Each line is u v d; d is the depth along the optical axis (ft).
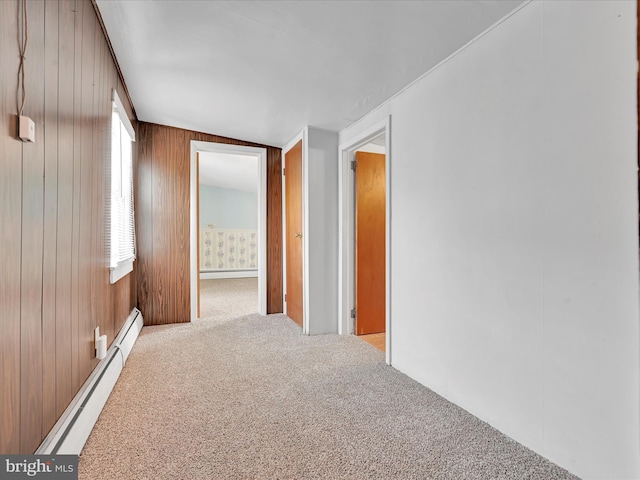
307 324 11.08
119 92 8.77
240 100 9.80
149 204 12.21
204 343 10.10
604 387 4.15
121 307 9.19
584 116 4.35
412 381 7.48
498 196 5.55
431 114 7.12
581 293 4.39
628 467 3.92
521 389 5.16
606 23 4.12
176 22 6.46
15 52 3.43
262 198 13.84
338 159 11.48
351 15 5.73
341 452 4.99
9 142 3.32
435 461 4.79
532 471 4.56
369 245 11.37
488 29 5.71
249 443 5.19
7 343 3.28
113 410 6.14
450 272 6.57
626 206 3.94
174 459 4.80
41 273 4.05
